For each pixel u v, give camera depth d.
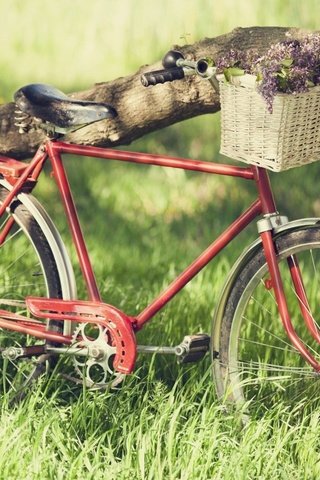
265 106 7.70
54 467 7.84
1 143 9.98
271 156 7.80
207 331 10.49
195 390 8.65
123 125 9.78
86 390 8.72
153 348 8.67
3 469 7.80
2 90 18.55
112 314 8.63
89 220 14.30
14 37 20.48
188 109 9.66
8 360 9.31
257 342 9.19
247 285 8.58
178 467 7.87
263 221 8.33
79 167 15.59
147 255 13.05
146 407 8.38
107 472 7.77
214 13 18.61
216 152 16.20
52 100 8.58
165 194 15.06
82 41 19.98
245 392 8.86
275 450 8.04
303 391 8.66
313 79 7.71
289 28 9.54
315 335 8.34
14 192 9.04
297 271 8.37
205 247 13.64
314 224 8.16
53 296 8.99
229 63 7.99
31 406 8.40
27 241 11.94
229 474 7.79
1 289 10.34
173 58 8.09
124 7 19.86
